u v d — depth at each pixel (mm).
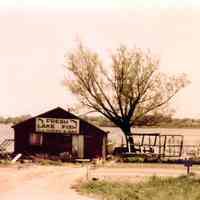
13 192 38281
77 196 36344
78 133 63438
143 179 46000
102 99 71375
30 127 63562
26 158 62125
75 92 71812
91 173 50562
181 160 62062
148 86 72000
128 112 70938
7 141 68562
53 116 63594
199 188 40188
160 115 73438
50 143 63406
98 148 63344
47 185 42188
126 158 62844
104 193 37750
